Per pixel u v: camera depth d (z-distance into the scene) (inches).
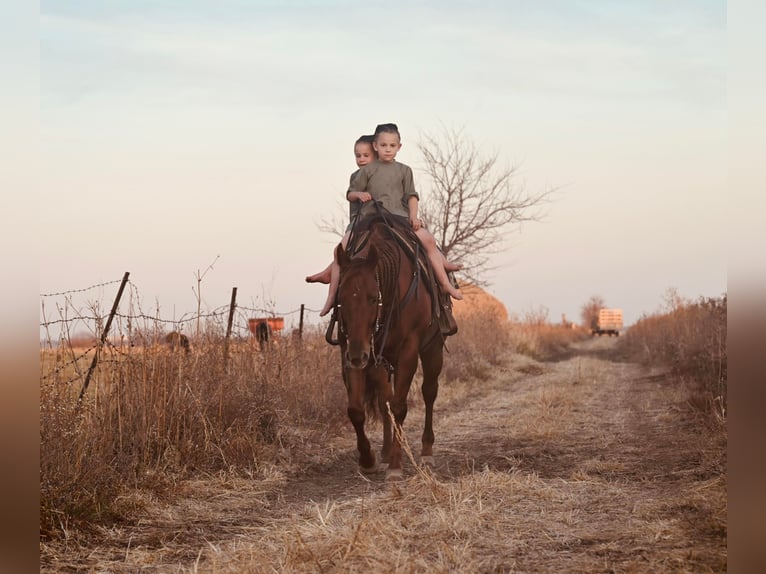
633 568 177.8
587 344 2226.9
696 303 906.7
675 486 265.3
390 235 301.4
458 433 427.2
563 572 179.2
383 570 180.5
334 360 458.6
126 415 299.6
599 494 257.8
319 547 199.3
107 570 195.0
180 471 289.6
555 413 476.7
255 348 393.4
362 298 269.0
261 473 306.5
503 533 211.6
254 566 188.1
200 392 325.4
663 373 783.1
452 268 334.3
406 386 293.1
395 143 322.0
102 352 303.6
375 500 251.1
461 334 852.6
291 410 396.2
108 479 257.0
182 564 199.3
